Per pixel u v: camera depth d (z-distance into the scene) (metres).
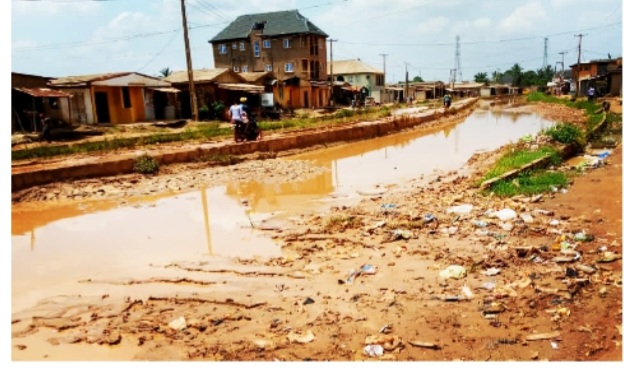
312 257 7.23
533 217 8.34
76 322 5.43
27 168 14.05
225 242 8.48
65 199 12.33
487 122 37.25
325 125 29.08
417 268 6.38
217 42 57.88
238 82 38.84
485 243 7.15
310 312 5.29
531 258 6.39
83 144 19.73
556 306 5.07
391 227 8.28
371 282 6.02
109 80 28.33
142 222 10.24
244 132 19.75
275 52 55.12
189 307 5.69
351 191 12.62
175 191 13.41
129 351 4.70
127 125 27.64
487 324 4.79
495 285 5.64
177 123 29.62
